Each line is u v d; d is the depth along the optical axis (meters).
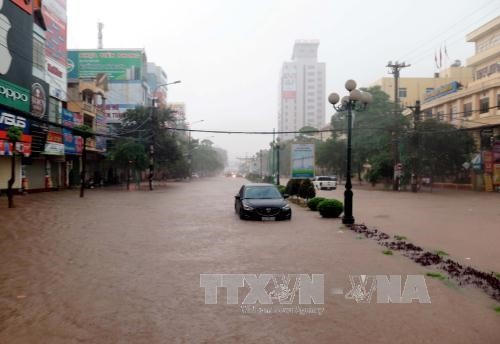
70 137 34.34
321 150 63.25
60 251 9.27
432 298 5.95
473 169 39.16
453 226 13.88
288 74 178.00
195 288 6.42
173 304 5.65
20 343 4.36
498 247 10.02
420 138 36.41
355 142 49.03
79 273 7.32
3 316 5.16
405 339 4.50
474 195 32.16
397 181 39.62
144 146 39.44
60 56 35.84
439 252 9.17
